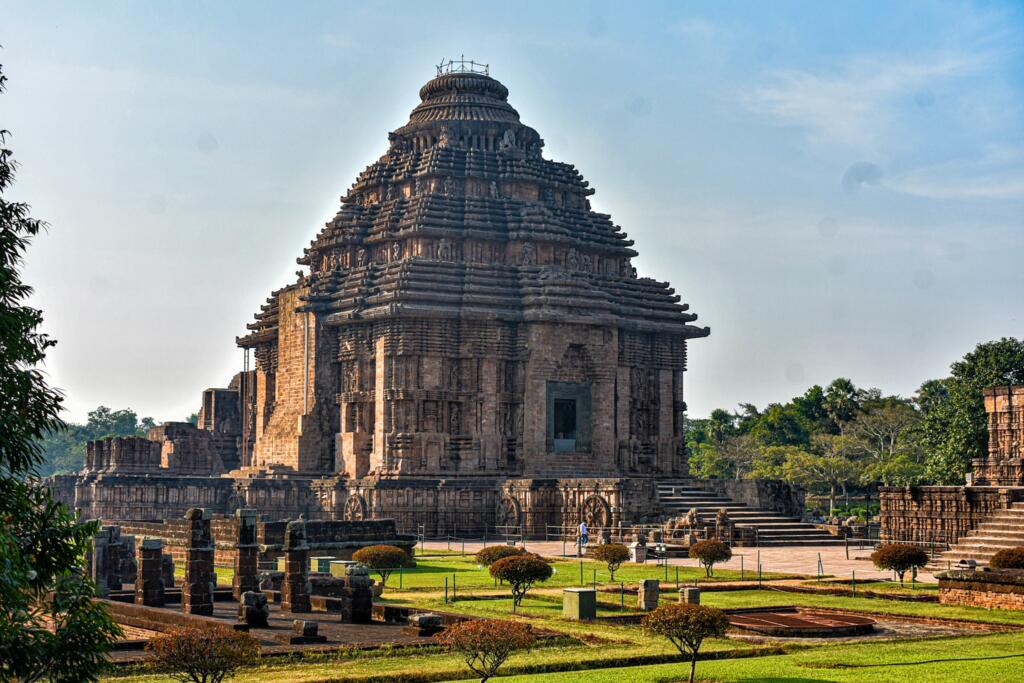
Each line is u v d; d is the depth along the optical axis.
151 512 99.00
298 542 48.09
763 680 32.97
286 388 109.25
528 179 106.75
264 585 52.47
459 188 105.50
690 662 36.62
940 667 34.59
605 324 101.06
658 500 87.69
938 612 47.81
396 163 110.50
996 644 39.50
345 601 44.75
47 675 27.39
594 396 101.62
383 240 103.50
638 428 105.94
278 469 102.25
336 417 104.19
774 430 153.50
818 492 142.12
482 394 98.31
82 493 104.56
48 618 38.56
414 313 96.19
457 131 109.25
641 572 63.91
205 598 45.25
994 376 104.75
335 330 104.69
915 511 72.00
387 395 97.12
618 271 109.94
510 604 49.78
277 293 117.44
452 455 97.62
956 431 104.56
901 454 133.25
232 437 129.00
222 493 101.56
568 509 89.06
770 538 84.81
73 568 26.73
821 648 39.00
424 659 36.50
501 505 93.12
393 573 62.84
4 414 24.98
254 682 32.09
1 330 25.00
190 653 29.91
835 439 137.62
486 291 99.12
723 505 90.81
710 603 50.66
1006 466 73.75
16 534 25.66
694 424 199.88
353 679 32.56
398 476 93.50
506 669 34.78
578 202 111.25
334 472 102.94
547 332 99.62
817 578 60.28
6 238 26.05
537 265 101.81
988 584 49.47
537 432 98.75
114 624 26.95
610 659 36.25
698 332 108.44
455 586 52.75
